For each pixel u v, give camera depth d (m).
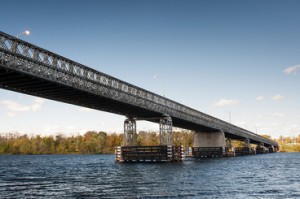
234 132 123.19
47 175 51.41
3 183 38.91
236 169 57.25
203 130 109.25
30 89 45.97
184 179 39.59
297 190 30.55
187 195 27.08
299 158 111.56
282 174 48.12
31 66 37.97
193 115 85.25
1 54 34.38
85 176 46.94
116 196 26.78
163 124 74.00
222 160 90.75
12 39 35.25
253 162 82.50
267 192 29.14
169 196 26.58
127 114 74.00
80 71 45.94
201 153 110.06
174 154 75.00
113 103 58.03
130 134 77.19
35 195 28.27
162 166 63.19
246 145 149.88
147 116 75.56
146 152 74.88
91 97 52.22
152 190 30.05
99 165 79.31
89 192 29.27
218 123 105.12
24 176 49.94
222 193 28.30
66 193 29.00
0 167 79.19
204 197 26.11
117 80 54.78
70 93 48.88
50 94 49.75
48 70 40.41
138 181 37.69
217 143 109.12
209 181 37.50
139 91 61.84
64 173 55.44
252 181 38.06
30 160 132.00
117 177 43.03
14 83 42.28
